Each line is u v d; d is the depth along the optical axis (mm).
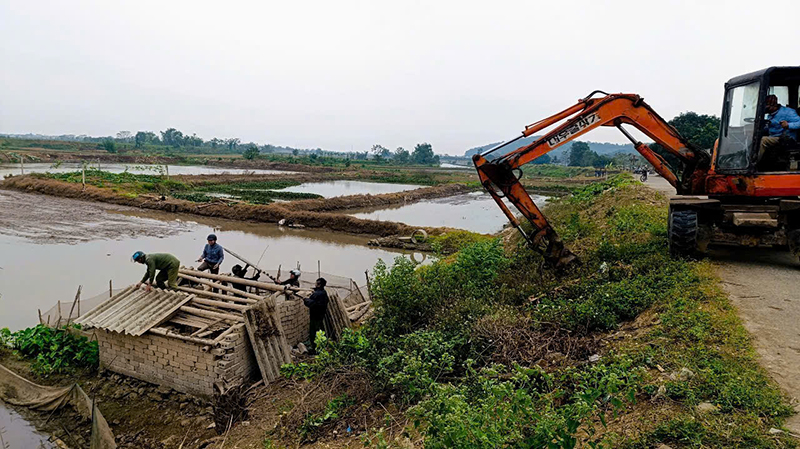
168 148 131000
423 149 147125
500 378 6039
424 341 7055
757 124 7895
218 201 33938
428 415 4234
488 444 3723
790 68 7625
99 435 6688
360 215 33938
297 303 9938
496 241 12180
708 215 8797
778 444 3852
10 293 13805
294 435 6344
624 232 11906
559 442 3773
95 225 25156
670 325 6316
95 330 9047
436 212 36094
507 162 9312
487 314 7816
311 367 7691
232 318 8500
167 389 8344
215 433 7098
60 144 112312
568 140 9078
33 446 6992
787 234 8164
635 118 8875
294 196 41281
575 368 5645
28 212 28062
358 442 5730
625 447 4168
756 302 6680
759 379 4777
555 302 8258
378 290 9461
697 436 4066
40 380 8938
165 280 9844
